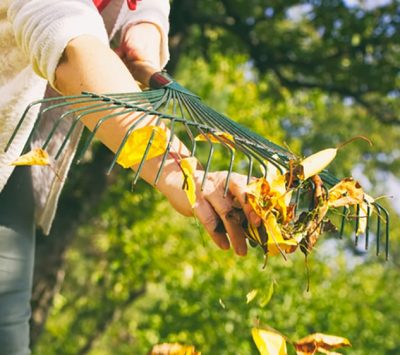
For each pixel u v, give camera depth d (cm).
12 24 157
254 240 138
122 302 1105
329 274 940
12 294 179
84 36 151
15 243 179
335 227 145
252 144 145
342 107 1441
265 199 134
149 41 193
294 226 138
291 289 860
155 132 133
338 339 134
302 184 140
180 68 923
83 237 998
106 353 1288
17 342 178
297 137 1429
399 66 842
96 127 129
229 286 861
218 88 929
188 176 133
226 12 836
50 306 658
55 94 191
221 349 831
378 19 830
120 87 147
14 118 169
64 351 1120
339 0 829
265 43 867
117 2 195
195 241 924
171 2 723
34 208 189
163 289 920
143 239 901
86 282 1138
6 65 167
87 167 694
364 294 1034
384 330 990
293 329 852
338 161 1436
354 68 848
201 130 136
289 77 975
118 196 874
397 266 1307
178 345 130
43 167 192
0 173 171
